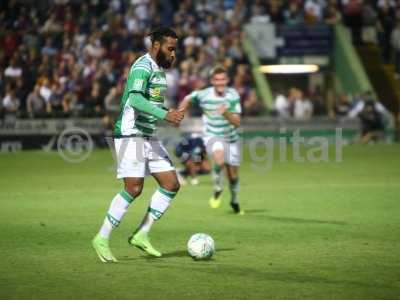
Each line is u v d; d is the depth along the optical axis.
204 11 92.19
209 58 85.44
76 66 81.12
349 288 22.00
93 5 89.69
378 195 44.97
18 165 65.31
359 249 28.09
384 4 99.31
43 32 85.25
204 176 58.31
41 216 37.06
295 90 88.44
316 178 55.25
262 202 42.62
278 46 94.56
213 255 27.08
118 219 26.11
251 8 97.06
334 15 97.44
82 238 30.81
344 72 94.94
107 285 22.56
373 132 88.56
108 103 79.38
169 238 30.95
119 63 83.44
